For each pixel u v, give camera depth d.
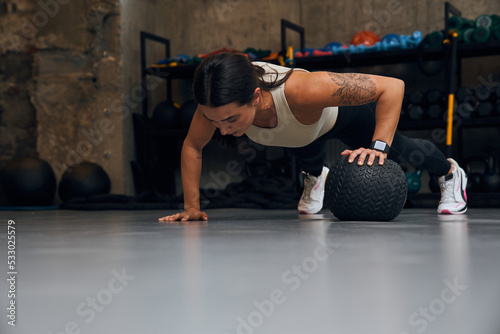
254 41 6.58
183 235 1.53
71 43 6.16
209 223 2.12
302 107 1.88
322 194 3.04
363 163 1.98
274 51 6.49
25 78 6.53
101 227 2.08
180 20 6.88
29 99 6.52
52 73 6.23
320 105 1.87
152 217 3.20
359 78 1.89
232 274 0.80
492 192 4.77
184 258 0.99
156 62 6.63
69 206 5.19
